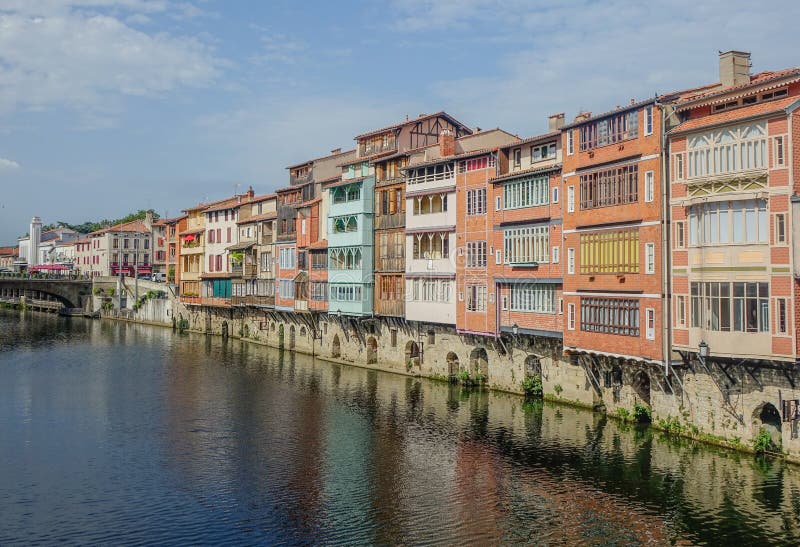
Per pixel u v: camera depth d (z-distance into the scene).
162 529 27.42
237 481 32.75
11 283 114.75
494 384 50.44
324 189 70.56
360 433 40.41
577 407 43.56
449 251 53.16
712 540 25.81
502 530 27.09
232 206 91.50
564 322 42.34
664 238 35.03
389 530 27.27
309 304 71.25
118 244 138.75
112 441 39.41
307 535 26.89
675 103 35.62
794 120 29.91
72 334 93.94
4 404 48.69
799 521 26.84
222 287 93.50
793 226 29.66
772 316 30.36
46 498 30.62
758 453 32.31
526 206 46.22
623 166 37.91
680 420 36.25
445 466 34.38
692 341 33.44
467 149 56.66
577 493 30.39
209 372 62.19
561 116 48.00
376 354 64.06
